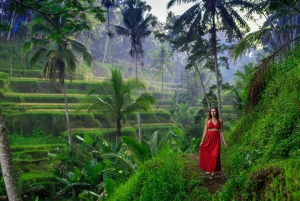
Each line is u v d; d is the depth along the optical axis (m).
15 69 45.88
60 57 24.66
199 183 5.58
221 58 25.52
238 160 6.24
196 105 54.53
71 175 18.05
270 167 4.07
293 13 9.62
